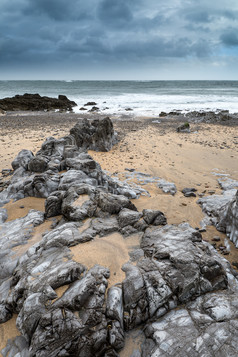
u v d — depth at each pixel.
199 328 4.06
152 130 25.48
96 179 10.12
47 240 6.09
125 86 116.44
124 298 4.45
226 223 7.82
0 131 24.22
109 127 18.16
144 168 14.32
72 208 7.29
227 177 12.84
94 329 3.92
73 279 4.62
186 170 14.05
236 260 6.55
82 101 56.69
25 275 4.98
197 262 5.00
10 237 6.74
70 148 13.41
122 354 3.92
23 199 9.69
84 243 5.79
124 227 6.49
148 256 5.39
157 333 4.05
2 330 4.41
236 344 3.76
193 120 31.22
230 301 4.56
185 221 8.55
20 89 96.38
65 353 3.71
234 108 40.69
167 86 116.12
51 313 3.97
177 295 4.56
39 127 26.61
